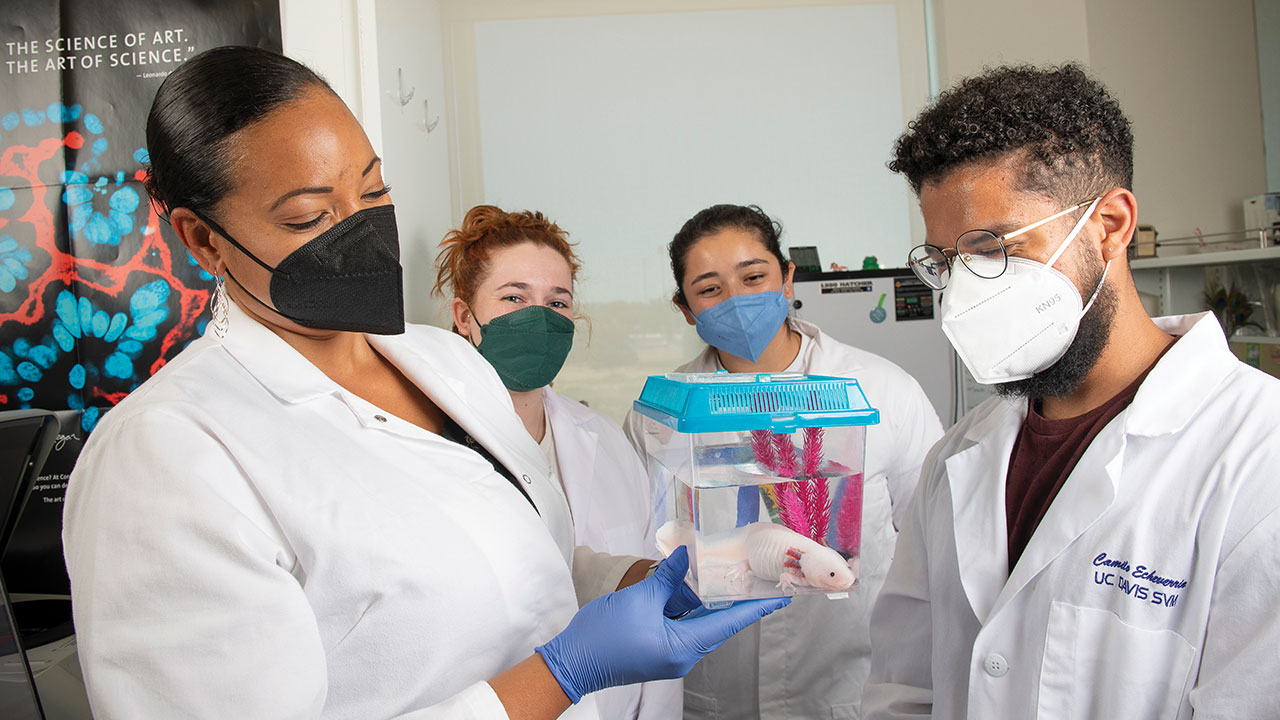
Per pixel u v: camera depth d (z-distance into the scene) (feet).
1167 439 2.85
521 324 5.22
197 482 2.48
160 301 5.37
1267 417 2.65
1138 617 2.74
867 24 10.80
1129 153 3.04
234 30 5.31
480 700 2.55
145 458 2.51
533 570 3.07
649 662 2.70
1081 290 2.97
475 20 10.51
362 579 2.66
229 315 3.06
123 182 5.33
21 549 5.22
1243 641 2.49
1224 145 11.20
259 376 2.89
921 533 3.87
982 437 3.55
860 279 9.48
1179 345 2.95
